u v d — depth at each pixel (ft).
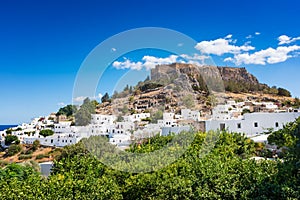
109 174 17.57
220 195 14.05
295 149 17.39
